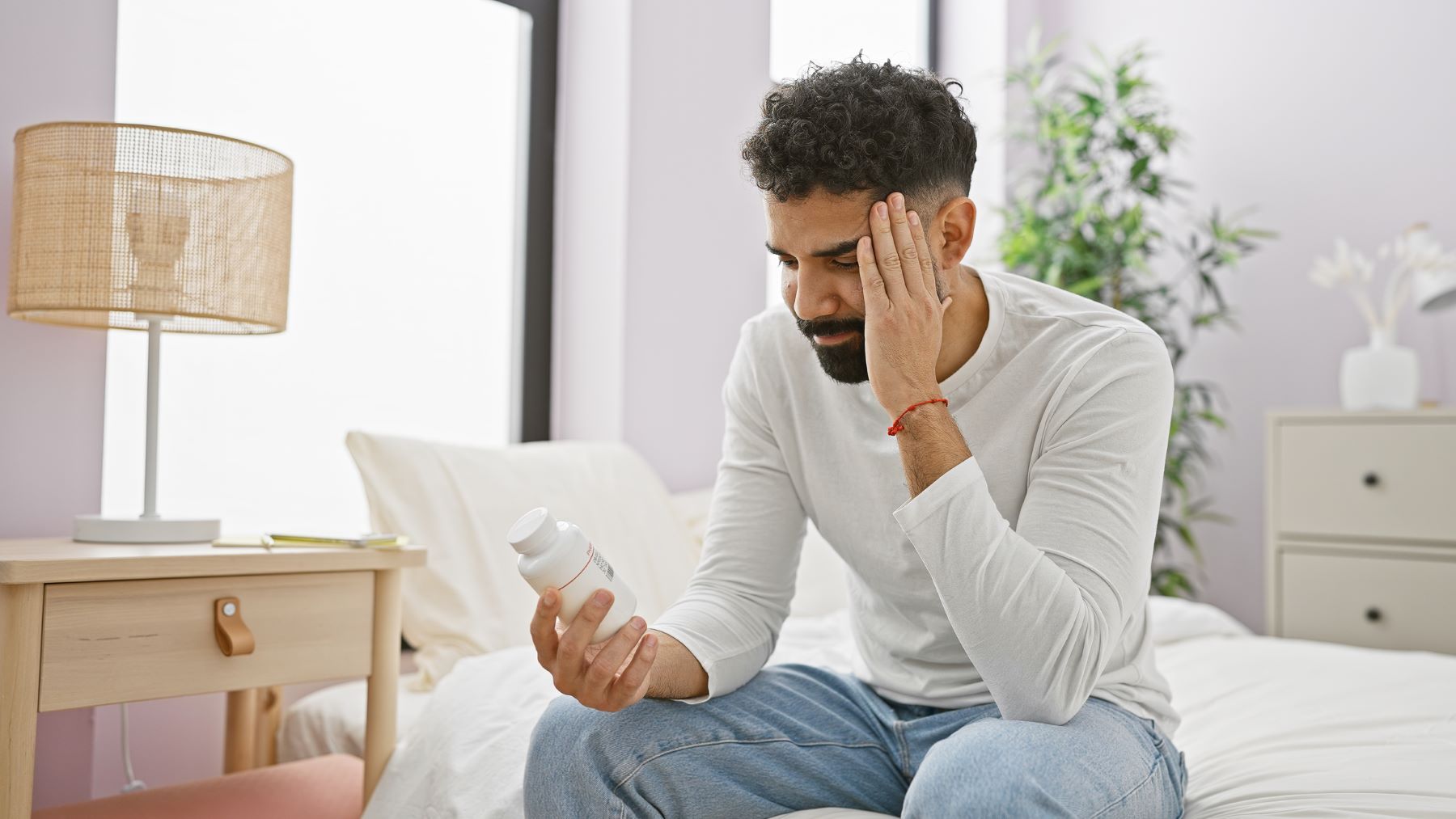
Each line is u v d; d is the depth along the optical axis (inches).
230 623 50.7
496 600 69.6
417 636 67.8
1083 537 39.9
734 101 101.7
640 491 83.0
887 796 45.5
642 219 93.9
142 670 48.5
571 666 37.4
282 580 52.9
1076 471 41.4
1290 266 120.6
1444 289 100.7
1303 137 120.5
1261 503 121.3
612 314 93.3
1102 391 42.6
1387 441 99.0
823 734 45.1
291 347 81.0
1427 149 113.0
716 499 50.1
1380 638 98.7
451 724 53.2
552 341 97.7
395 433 87.8
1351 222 117.2
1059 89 122.6
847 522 47.5
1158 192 119.3
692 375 97.9
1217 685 65.9
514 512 73.8
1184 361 127.0
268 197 59.2
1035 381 44.4
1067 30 139.1
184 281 55.4
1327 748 51.6
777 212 40.8
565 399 96.5
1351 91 117.7
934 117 41.5
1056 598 37.8
